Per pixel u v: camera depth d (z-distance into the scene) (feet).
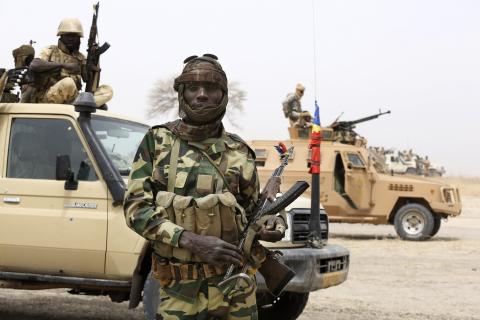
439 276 35.37
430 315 25.07
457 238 58.54
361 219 55.21
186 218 10.65
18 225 20.03
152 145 11.10
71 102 22.08
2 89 21.42
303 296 21.94
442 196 54.95
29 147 20.59
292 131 56.59
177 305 10.75
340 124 57.67
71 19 23.00
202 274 10.68
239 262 10.36
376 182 55.16
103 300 27.40
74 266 19.66
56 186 19.88
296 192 10.77
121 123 21.75
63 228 19.65
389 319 24.21
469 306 27.14
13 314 23.95
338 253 21.30
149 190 10.88
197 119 10.82
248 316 10.84
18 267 20.24
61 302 26.63
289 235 20.20
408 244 51.83
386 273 36.29
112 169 19.54
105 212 19.40
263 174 55.83
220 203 10.70
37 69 22.07
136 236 18.98
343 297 28.89
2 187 20.33
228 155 11.07
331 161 54.85
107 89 22.99
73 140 20.21
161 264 10.88
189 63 10.93
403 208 55.52
